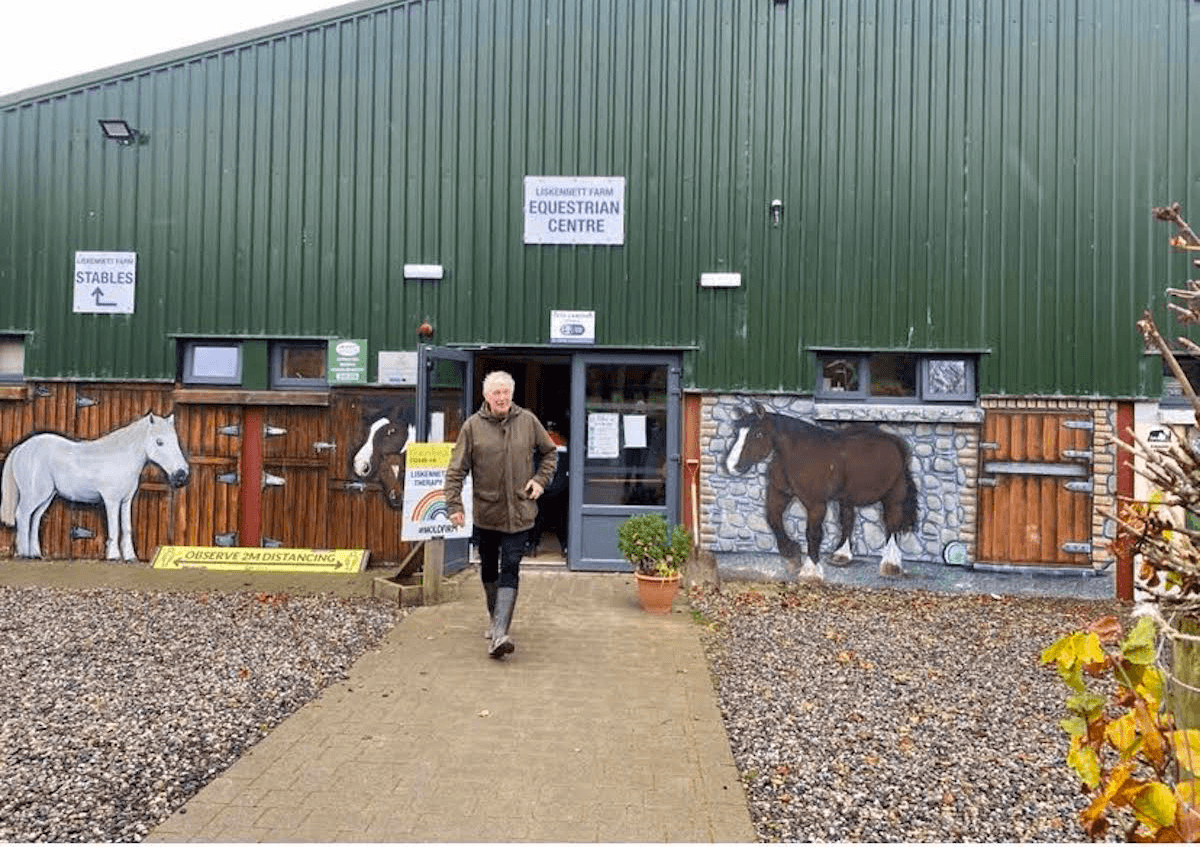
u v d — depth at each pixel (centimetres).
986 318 841
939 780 385
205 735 422
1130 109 845
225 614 677
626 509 859
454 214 882
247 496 890
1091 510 820
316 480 884
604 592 768
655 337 863
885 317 851
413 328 879
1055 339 835
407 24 893
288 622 651
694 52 873
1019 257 843
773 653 589
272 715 452
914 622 695
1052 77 850
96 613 680
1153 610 218
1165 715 197
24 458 909
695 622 667
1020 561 823
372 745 414
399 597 707
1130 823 339
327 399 881
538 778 379
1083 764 194
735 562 855
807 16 867
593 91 878
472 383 881
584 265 871
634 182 872
